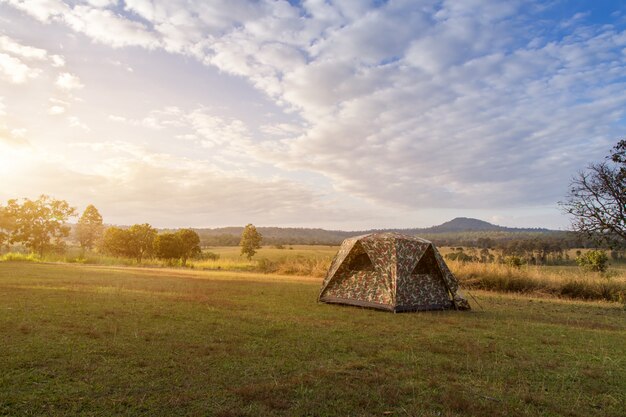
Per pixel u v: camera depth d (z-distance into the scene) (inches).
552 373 253.0
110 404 183.9
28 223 1898.4
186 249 1776.6
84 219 2551.7
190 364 245.9
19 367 231.8
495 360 279.0
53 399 187.6
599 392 221.5
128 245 1902.1
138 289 634.8
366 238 554.9
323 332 356.2
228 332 340.5
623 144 642.2
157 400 189.6
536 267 908.6
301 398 197.6
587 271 858.1
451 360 276.1
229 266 1572.3
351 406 189.8
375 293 525.0
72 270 1044.5
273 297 596.1
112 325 351.9
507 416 184.2
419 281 533.0
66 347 275.1
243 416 176.1
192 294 590.9
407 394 208.7
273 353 278.8
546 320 467.2
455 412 187.0
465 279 837.2
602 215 660.1
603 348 326.0
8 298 488.7
